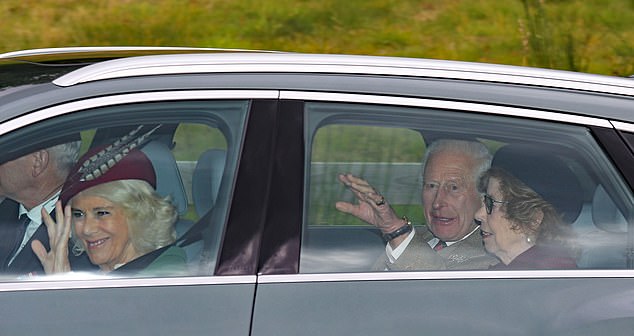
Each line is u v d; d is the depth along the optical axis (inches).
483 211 260.1
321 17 1248.2
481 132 261.4
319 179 253.6
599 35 1232.2
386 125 259.1
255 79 259.9
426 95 261.9
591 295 249.3
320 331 237.9
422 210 257.9
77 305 239.1
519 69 276.7
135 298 240.2
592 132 262.4
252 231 246.5
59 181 253.3
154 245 250.5
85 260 250.1
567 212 259.9
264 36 1215.6
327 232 250.8
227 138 254.4
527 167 261.6
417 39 1220.5
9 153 249.8
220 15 1243.8
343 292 243.3
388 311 241.8
